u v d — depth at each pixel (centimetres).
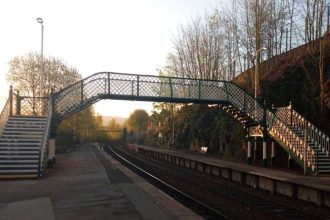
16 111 2980
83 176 2142
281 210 1467
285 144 2591
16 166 2072
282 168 2572
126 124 15075
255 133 3016
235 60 5228
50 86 5472
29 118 2625
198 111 5259
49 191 1588
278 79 3466
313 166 2178
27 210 1206
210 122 4791
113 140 14312
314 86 3075
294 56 3706
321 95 2900
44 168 2380
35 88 5466
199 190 1994
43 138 2295
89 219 1087
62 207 1255
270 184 1992
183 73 5938
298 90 3241
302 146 2347
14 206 1270
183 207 1260
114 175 2205
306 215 1364
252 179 2198
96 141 13175
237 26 5309
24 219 1082
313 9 3591
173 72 6044
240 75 4619
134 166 3183
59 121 2778
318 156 2228
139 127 14138
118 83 2891
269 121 2847
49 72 5497
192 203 1530
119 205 1290
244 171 2250
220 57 5522
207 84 3066
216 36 5556
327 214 1391
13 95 2842
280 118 2853
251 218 1310
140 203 1327
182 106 5853
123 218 1100
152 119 8481
